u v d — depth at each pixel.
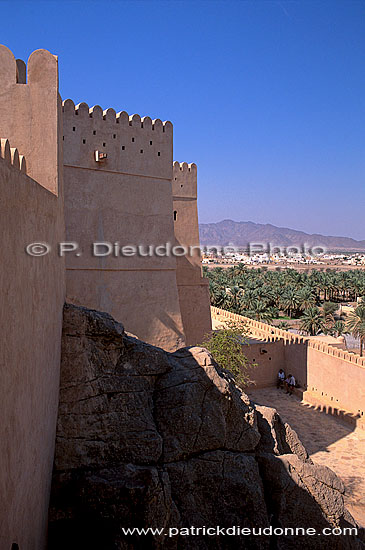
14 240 4.57
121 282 17.53
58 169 8.44
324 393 21.45
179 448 8.41
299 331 51.69
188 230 23.48
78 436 8.06
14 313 4.57
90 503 7.30
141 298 18.05
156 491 7.46
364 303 58.81
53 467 7.77
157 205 18.67
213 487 8.34
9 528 4.34
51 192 7.46
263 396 22.67
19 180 4.79
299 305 60.00
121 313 17.42
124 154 17.77
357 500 13.02
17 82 8.40
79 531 7.25
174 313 19.03
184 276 23.12
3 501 4.11
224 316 32.06
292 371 24.00
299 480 9.03
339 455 16.09
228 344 19.47
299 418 19.69
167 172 19.02
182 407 8.68
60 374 8.37
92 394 8.41
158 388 8.98
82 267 16.56
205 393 8.98
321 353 21.69
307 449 16.55
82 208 16.67
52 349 7.36
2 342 4.08
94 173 17.03
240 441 9.04
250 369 23.86
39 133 8.12
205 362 9.37
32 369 5.56
